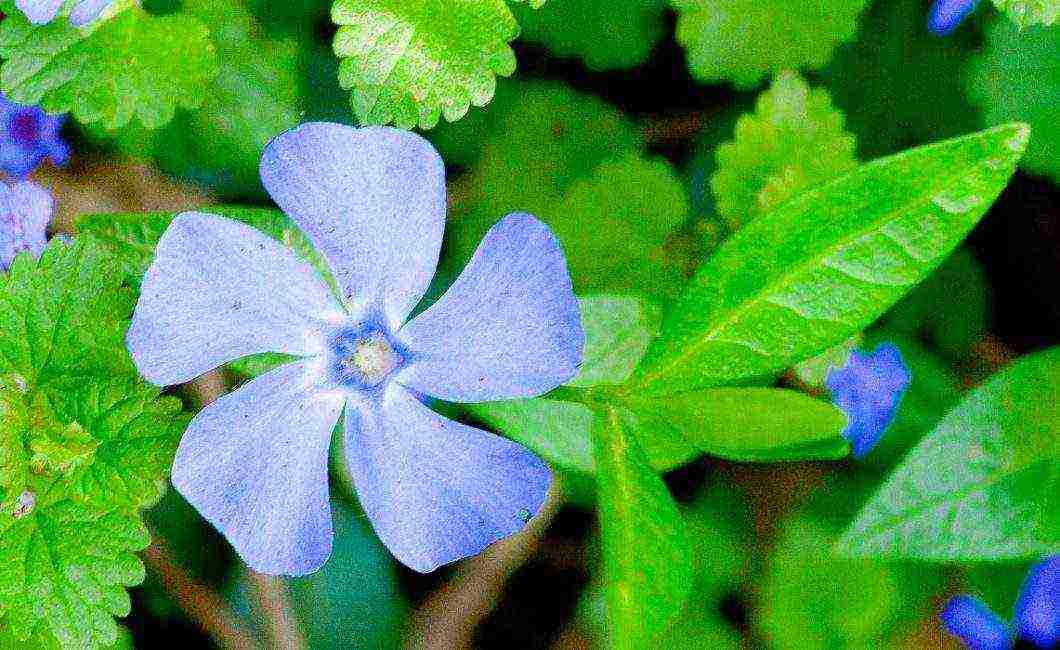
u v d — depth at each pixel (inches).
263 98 10.4
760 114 10.3
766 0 10.3
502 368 8.4
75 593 8.7
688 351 8.5
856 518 9.4
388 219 8.4
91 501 8.7
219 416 8.4
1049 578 10.5
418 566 8.5
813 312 8.5
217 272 8.3
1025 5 9.3
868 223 8.4
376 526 8.5
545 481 8.4
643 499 8.4
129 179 10.4
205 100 10.3
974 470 9.4
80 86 9.5
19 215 9.4
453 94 9.2
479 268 8.3
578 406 9.5
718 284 8.5
